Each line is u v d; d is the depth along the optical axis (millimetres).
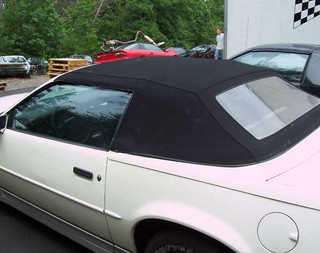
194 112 2301
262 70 3014
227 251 2080
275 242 1843
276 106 2613
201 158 2160
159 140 2340
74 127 2855
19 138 3166
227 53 7785
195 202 2090
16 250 3186
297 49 5688
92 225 2676
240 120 2301
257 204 1910
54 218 3043
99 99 2770
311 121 2549
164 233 2285
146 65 2910
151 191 2264
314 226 1770
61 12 51250
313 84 5203
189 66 2836
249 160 2070
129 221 2381
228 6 7559
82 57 28891
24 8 31453
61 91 3078
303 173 1973
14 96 4434
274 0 7254
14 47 31297
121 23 36625
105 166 2512
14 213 3771
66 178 2752
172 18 39281
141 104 2496
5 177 3355
